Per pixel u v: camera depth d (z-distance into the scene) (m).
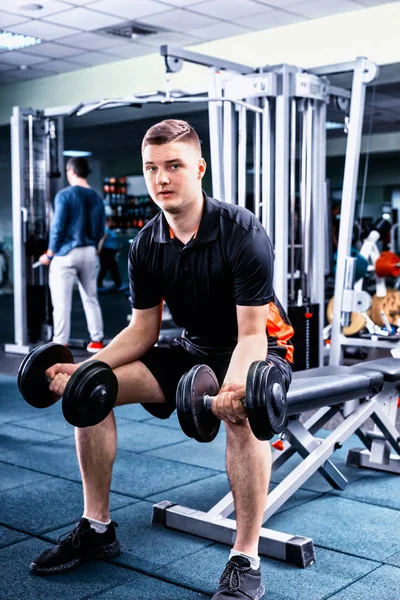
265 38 6.16
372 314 5.89
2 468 2.82
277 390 1.56
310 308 4.34
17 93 8.01
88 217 5.34
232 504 2.20
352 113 3.84
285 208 4.24
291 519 2.28
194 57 4.04
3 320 7.77
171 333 5.99
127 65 7.08
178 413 1.58
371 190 14.20
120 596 1.77
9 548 2.06
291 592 1.79
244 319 1.81
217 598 1.68
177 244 1.84
